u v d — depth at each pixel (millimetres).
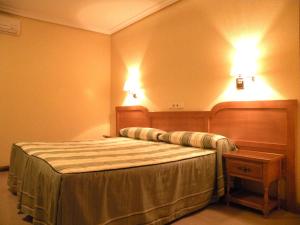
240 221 2281
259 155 2518
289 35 2527
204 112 3299
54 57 4531
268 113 2678
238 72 2889
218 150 2652
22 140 4227
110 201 1785
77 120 4812
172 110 3793
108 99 5215
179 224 2207
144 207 1958
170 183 2176
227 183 2633
